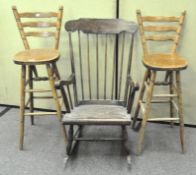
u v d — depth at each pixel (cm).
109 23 223
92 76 263
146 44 233
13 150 230
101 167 210
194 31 227
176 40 224
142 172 204
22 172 206
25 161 217
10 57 278
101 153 226
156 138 244
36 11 252
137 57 246
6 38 271
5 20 263
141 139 220
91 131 257
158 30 225
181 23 220
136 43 241
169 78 238
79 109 221
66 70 268
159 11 228
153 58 214
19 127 247
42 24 237
